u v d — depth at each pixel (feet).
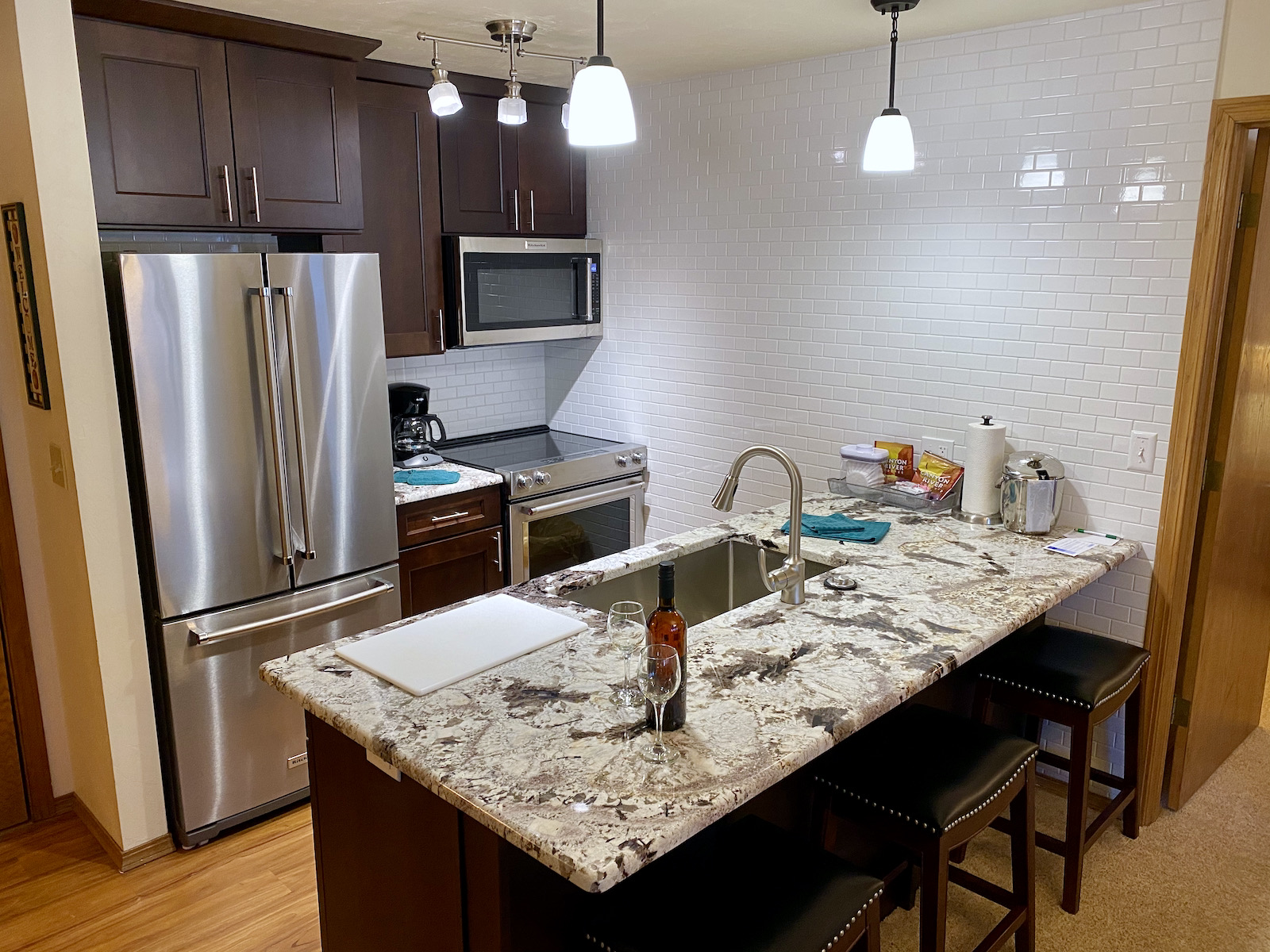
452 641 6.64
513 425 14.75
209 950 7.72
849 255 10.89
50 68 7.44
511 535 12.14
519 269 12.55
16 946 7.79
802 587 7.49
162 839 8.99
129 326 7.92
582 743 5.24
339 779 6.24
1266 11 7.80
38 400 8.36
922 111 10.00
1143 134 8.60
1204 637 9.30
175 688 8.66
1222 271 8.44
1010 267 9.63
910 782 6.28
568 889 5.50
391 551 10.18
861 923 5.17
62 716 9.66
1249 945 7.73
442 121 11.57
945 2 8.39
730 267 12.12
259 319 8.59
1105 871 8.71
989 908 8.16
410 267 11.57
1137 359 8.95
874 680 6.03
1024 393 9.76
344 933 6.63
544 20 9.05
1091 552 8.73
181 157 8.83
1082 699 7.81
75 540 8.25
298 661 6.40
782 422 11.99
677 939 4.82
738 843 5.63
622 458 13.32
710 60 10.92
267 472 8.91
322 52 9.71
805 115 10.98
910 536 9.32
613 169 13.20
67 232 7.67
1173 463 8.84
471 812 4.66
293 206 9.76
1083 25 8.78
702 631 6.88
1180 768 9.59
